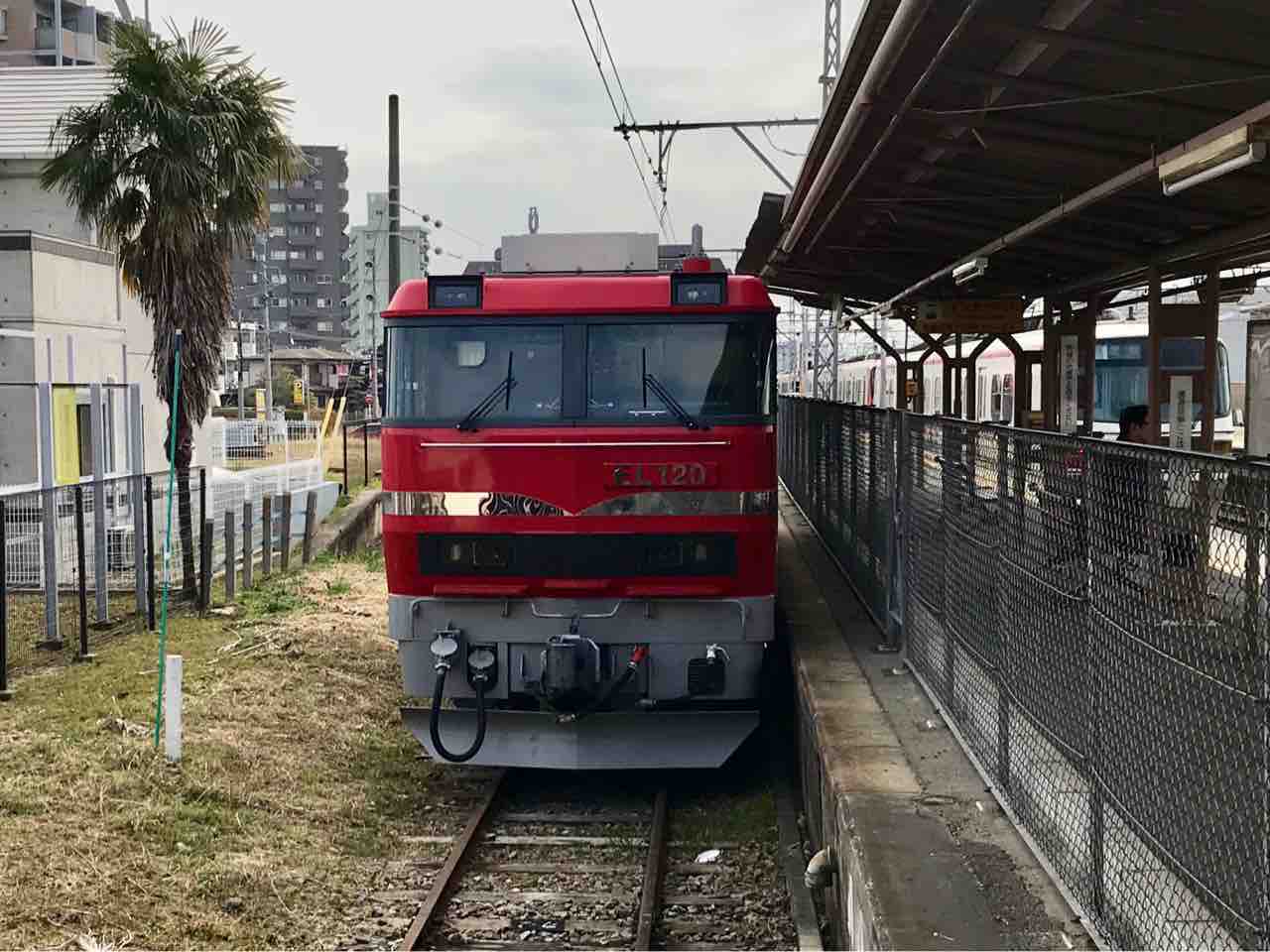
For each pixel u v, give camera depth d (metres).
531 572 9.21
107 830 7.45
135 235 15.29
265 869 7.34
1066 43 6.63
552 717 9.35
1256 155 6.09
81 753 8.74
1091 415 16.41
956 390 23.05
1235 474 3.51
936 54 7.36
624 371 9.27
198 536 16.86
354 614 15.30
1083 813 4.97
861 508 12.62
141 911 6.54
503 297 9.34
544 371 9.30
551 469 9.17
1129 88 7.79
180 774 8.59
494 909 7.31
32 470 17.44
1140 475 4.30
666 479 9.14
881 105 8.50
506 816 9.13
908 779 6.84
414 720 9.52
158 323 15.27
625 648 9.31
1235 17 6.55
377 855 8.10
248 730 9.92
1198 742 3.82
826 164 10.41
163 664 9.98
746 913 7.27
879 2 7.09
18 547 14.34
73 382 17.36
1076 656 5.06
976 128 8.72
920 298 19.36
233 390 64.44
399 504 9.33
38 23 59.88
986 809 6.32
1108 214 11.22
